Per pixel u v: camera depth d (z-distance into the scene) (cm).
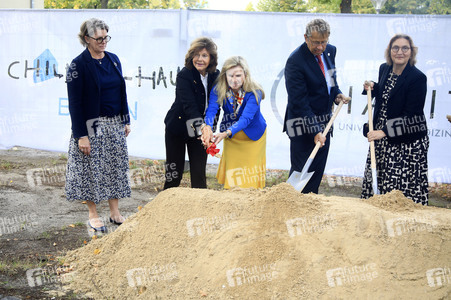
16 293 391
